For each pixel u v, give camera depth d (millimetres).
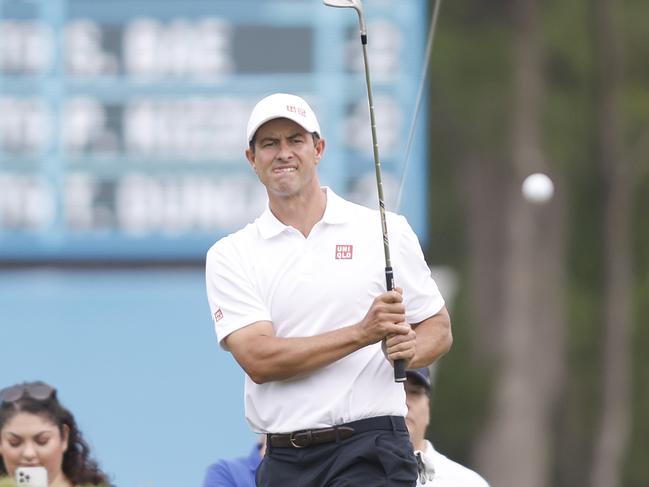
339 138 58719
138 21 59281
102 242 58594
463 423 88750
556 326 91312
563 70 94000
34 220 58656
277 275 24031
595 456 93562
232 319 24016
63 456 26062
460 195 91125
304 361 23391
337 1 24234
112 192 58812
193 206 58781
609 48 94125
